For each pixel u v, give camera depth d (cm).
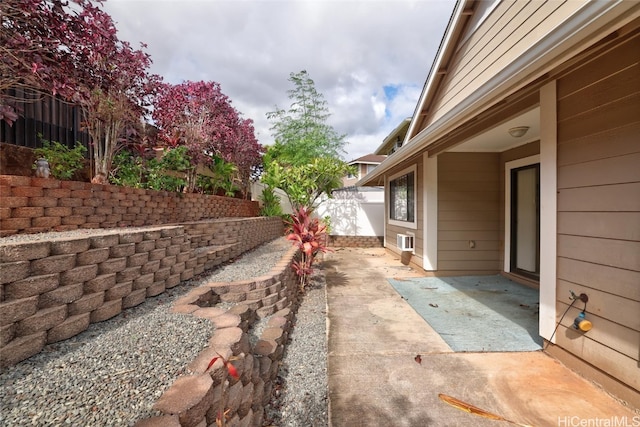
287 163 1107
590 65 248
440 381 254
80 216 338
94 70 367
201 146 650
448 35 525
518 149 562
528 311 421
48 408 131
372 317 405
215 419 153
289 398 242
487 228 625
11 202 270
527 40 357
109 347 187
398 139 1216
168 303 282
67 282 202
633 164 218
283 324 318
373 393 240
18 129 401
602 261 240
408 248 737
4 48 269
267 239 851
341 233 1177
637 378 215
